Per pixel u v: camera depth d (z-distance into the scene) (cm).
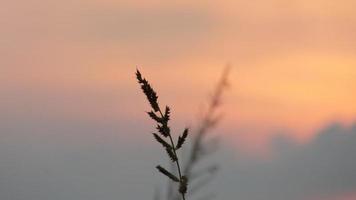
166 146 399
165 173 394
